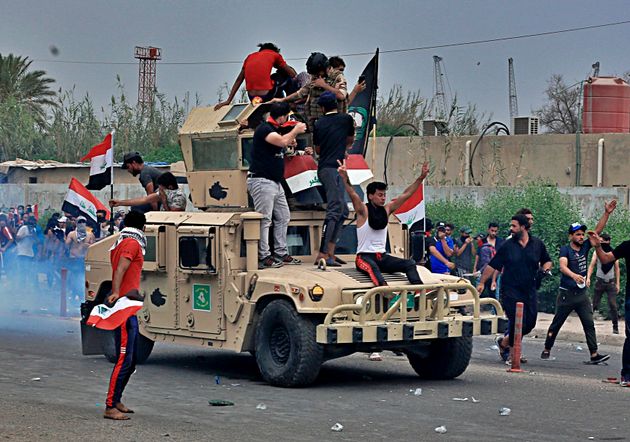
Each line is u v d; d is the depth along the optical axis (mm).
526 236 15969
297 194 14273
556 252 23734
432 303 13711
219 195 14773
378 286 13234
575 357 17531
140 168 17281
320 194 14344
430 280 14008
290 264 14109
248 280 13750
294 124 14180
